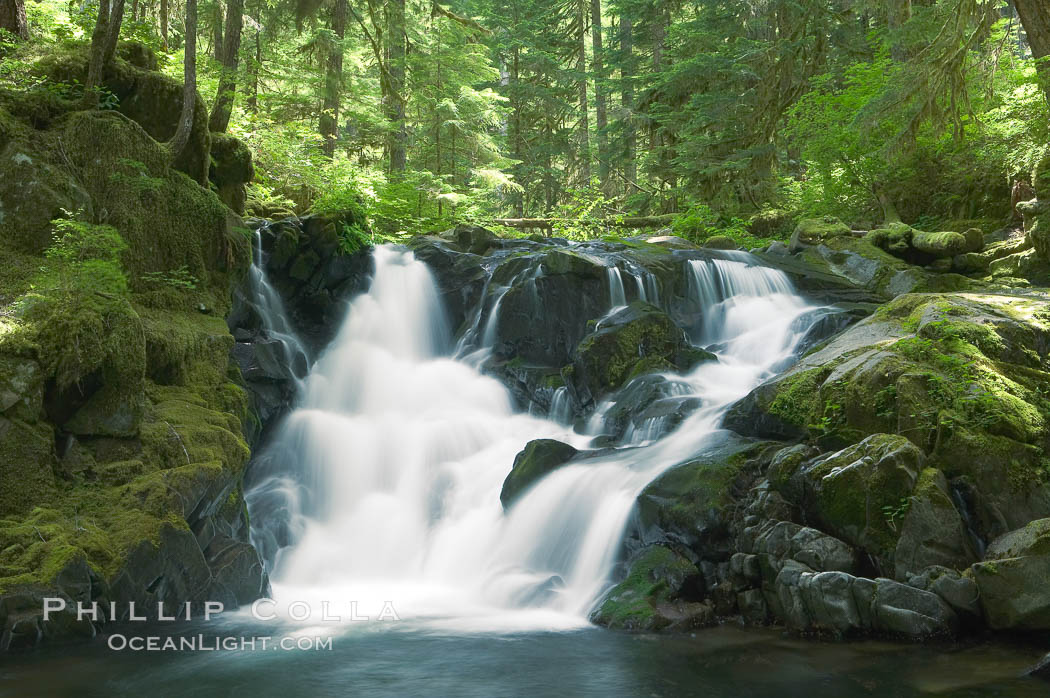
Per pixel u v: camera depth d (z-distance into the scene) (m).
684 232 20.81
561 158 34.88
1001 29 15.34
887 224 16.83
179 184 10.48
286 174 17.88
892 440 7.56
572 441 10.95
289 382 11.45
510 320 13.21
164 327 9.50
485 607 8.20
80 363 7.78
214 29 18.19
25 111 9.66
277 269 12.82
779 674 5.99
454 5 28.09
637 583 7.66
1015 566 6.52
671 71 24.81
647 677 5.99
